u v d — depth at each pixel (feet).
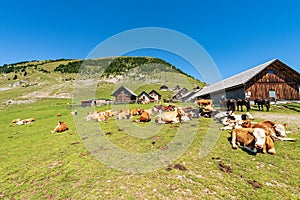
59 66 548.31
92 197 14.32
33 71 511.81
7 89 371.15
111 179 16.99
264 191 14.07
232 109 60.29
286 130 31.50
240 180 15.83
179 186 15.19
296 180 15.43
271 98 93.76
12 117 77.87
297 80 96.94
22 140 35.45
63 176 18.19
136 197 13.96
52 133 40.01
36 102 221.25
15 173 19.63
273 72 95.76
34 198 14.84
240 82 96.68
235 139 25.31
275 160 19.43
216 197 13.56
